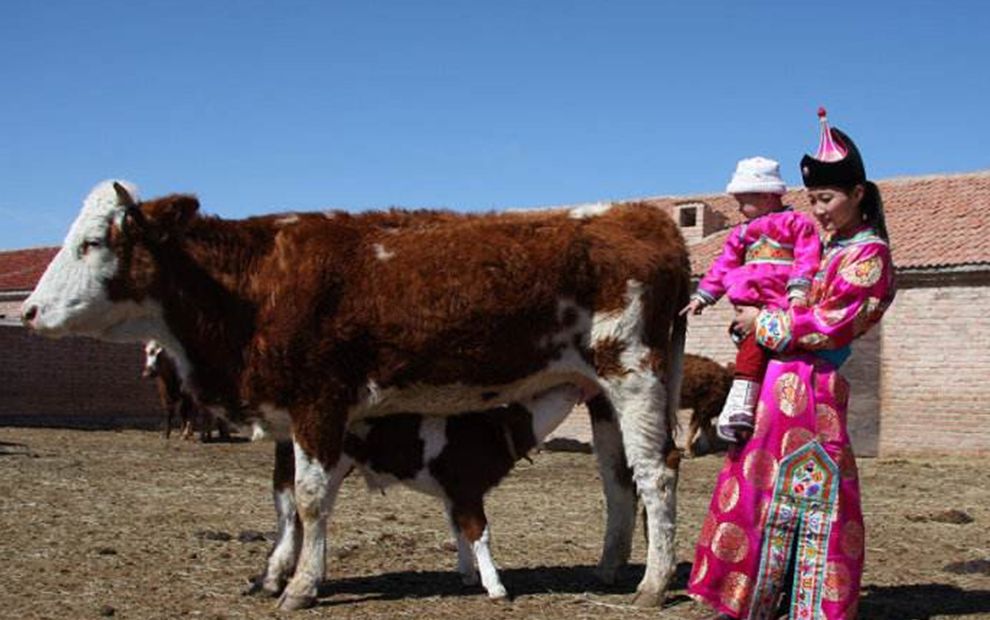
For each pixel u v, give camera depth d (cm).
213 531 980
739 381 578
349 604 705
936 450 2205
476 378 711
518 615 678
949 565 864
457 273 697
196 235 714
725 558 565
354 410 712
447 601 717
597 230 720
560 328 712
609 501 785
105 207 709
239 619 659
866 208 568
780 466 559
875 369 2284
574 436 2594
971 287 2189
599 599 725
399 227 725
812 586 550
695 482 1609
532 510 1204
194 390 733
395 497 1279
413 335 696
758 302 607
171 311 718
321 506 695
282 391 697
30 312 707
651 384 709
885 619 685
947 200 2530
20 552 859
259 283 702
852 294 548
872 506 1318
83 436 2331
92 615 657
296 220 730
